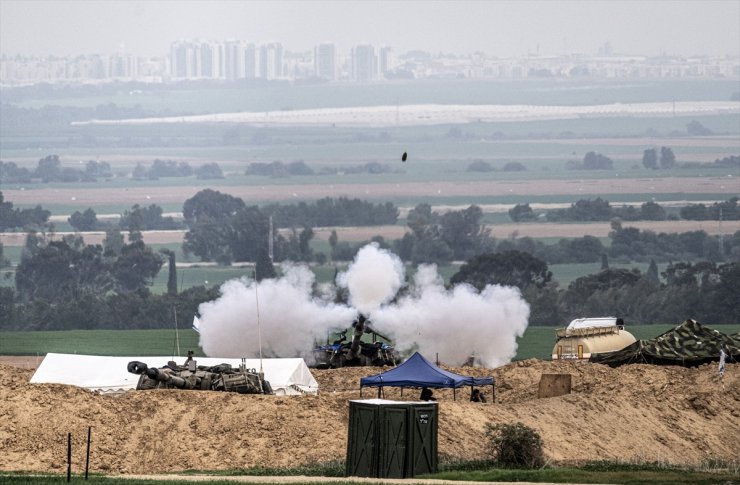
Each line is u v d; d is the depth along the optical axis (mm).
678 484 175500
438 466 185625
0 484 165625
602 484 173500
